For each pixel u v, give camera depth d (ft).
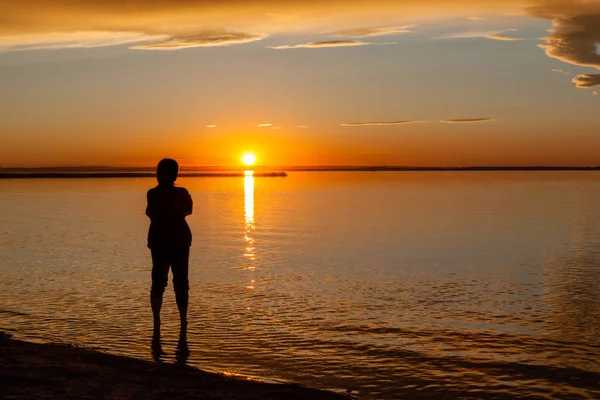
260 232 80.38
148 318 33.09
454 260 55.42
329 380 23.71
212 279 45.44
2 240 69.36
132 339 29.04
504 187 263.29
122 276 45.78
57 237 72.64
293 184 333.83
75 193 205.57
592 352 27.32
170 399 19.42
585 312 34.96
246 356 26.63
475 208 127.24
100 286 41.83
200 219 101.86
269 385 21.44
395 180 430.61
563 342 28.94
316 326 31.73
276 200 163.02
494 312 35.01
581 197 171.94
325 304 36.94
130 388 20.36
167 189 29.17
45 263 52.13
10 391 19.65
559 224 90.89
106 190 234.79
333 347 28.04
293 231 81.71
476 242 69.21
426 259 56.03
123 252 59.21
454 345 28.40
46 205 138.41
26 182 376.27
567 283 44.01
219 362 25.75
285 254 59.31
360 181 404.98
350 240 71.20
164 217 29.07
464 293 40.42
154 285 29.22
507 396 22.07
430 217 104.73
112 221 95.45
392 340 29.25
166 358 26.18
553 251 61.41
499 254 59.36
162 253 28.96
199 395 19.92
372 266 51.98
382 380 23.75
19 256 56.44
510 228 85.10
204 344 28.35
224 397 19.84
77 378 21.27
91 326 31.30
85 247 63.16
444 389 22.76
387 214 111.96
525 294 40.11
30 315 33.45
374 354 27.02
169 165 29.22
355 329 31.14
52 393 19.56
